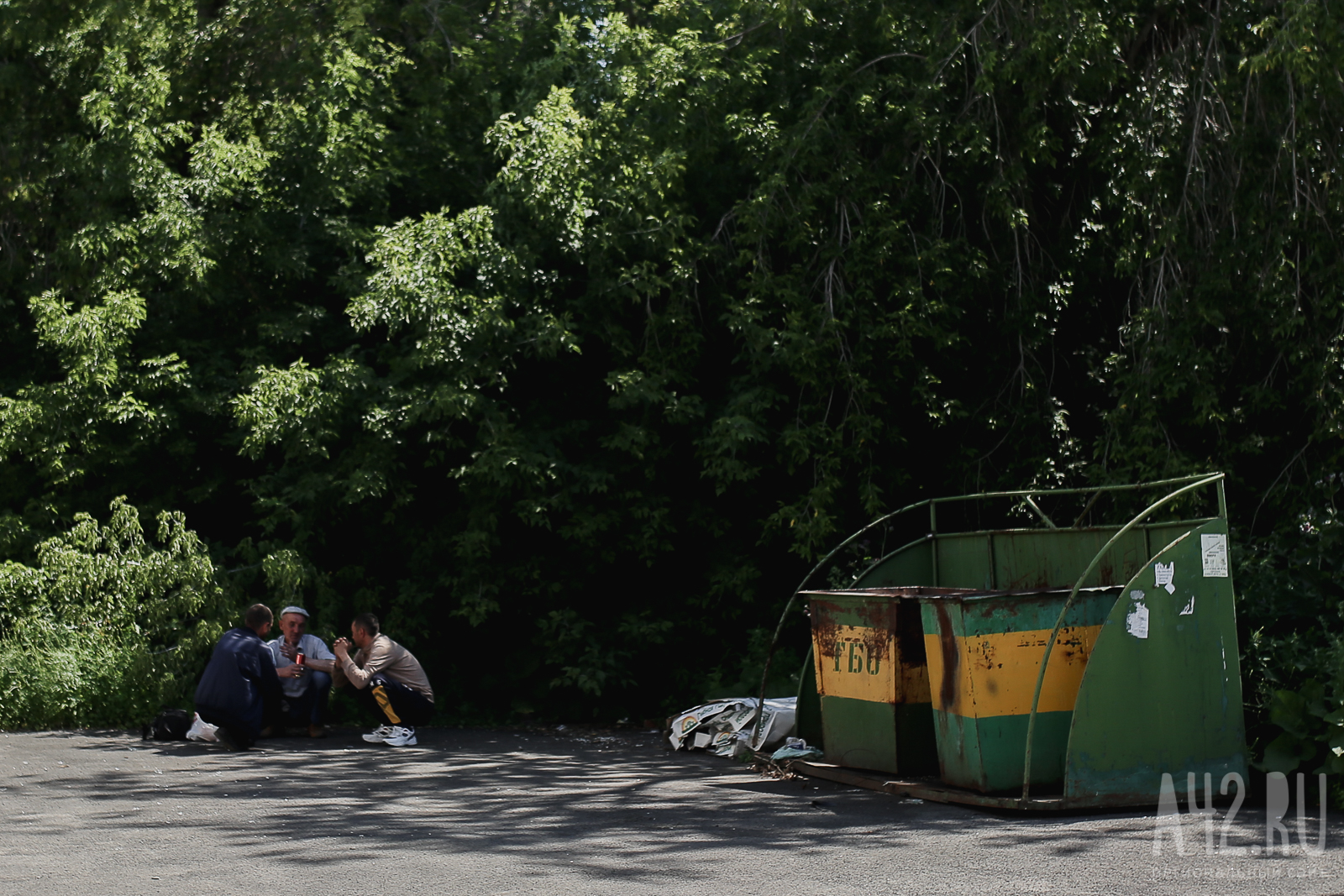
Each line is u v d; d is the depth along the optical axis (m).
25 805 6.86
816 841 5.92
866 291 11.68
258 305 13.38
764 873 5.24
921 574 8.94
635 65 12.77
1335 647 7.21
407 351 12.45
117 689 10.56
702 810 6.79
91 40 13.73
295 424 11.37
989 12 11.46
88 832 6.11
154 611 11.05
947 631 7.10
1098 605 7.02
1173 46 11.64
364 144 12.91
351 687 11.56
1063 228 12.54
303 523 12.08
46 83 14.16
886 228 11.64
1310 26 9.38
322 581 11.90
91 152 12.62
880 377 11.95
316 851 5.69
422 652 12.78
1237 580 8.48
